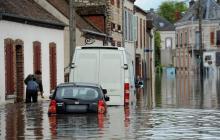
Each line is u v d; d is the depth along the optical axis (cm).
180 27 16625
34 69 4888
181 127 2728
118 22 7669
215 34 15050
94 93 3091
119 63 3731
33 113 3475
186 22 15925
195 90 6756
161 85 8406
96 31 6419
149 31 11212
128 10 8419
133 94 4256
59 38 5400
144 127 2706
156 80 10694
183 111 3675
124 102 3741
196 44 15488
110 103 3747
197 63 15450
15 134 2488
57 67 5375
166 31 19775
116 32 7506
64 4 6044
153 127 2712
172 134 2469
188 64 16050
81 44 5800
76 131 2534
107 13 6925
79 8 6769
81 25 6019
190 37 15775
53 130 2577
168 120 3050
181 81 10006
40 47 4988
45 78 5116
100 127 2670
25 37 4694
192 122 2961
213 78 11231
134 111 3544
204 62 14638
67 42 5803
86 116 3045
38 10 5247
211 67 14612
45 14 5272
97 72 3734
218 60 14925
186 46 16112
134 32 8862
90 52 3738
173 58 18025
